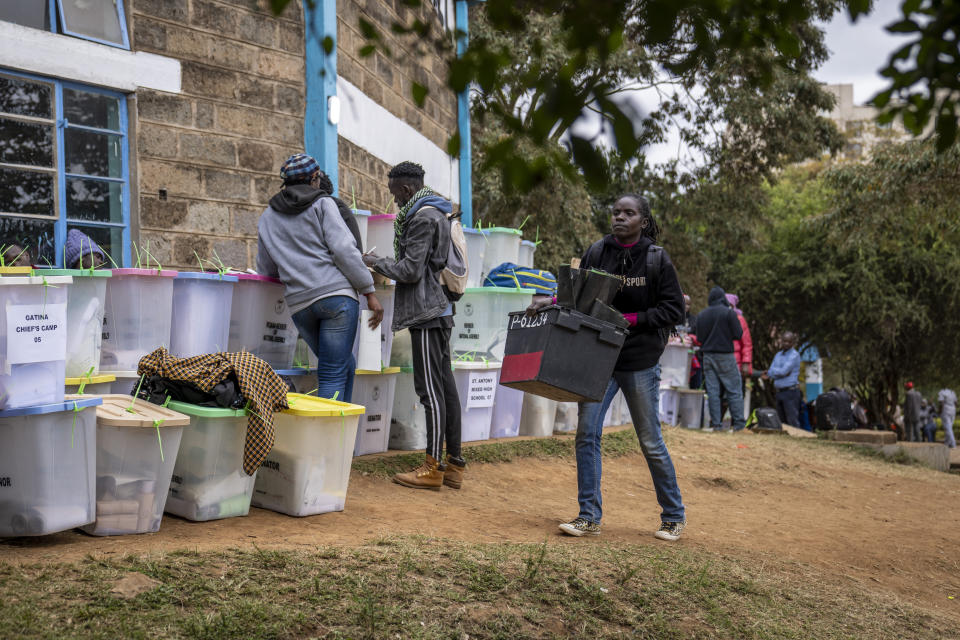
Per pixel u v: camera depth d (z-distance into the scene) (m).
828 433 13.74
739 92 20.69
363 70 8.95
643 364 5.23
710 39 1.95
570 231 18.64
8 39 6.24
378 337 6.05
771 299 27.38
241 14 7.54
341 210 6.00
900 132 22.92
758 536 6.33
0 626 2.84
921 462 12.11
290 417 4.97
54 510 4.05
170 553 3.69
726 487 8.61
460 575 3.91
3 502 4.00
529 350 5.02
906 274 25.34
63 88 6.64
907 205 18.75
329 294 5.69
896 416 28.92
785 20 1.99
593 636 3.63
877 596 5.13
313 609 3.33
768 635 4.02
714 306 12.98
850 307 26.09
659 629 3.82
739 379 12.94
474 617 3.54
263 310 6.11
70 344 4.92
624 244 5.30
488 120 14.46
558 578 4.09
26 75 6.45
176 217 7.15
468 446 7.73
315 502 5.04
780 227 28.11
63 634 2.86
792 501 8.33
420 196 6.14
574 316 4.93
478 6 11.66
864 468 10.72
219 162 7.41
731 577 4.75
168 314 5.47
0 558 3.59
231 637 3.04
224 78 7.45
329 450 5.06
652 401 5.31
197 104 7.29
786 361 16.09
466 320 8.05
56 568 3.40
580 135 1.69
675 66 1.99
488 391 8.02
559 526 5.32
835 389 15.21
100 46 6.73
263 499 5.12
